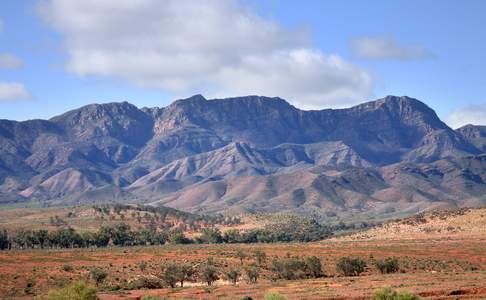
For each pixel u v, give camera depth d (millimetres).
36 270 146750
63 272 145625
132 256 183125
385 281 115312
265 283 125375
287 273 142375
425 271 145000
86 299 83125
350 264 144250
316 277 142750
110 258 178375
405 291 79188
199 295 103000
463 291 94250
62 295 82812
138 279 134250
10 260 168875
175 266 135375
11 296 119188
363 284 111875
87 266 155250
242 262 165750
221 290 111688
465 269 147125
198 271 143500
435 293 93250
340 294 94625
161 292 111562
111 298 101688
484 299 85125
